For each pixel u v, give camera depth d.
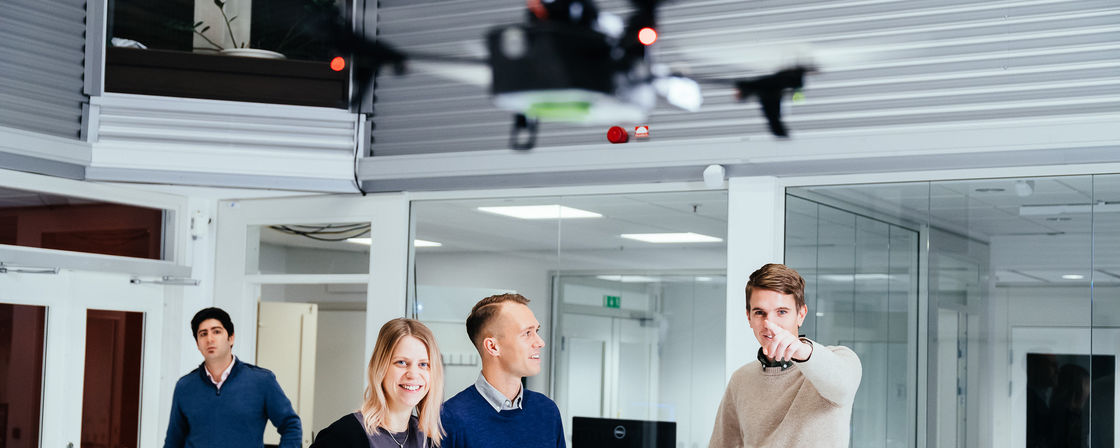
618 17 2.64
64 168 5.74
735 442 3.30
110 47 5.87
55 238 5.88
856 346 5.22
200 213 6.54
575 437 5.76
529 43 2.62
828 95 5.18
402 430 3.11
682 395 5.53
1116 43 4.71
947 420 5.00
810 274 5.32
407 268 6.15
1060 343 4.81
